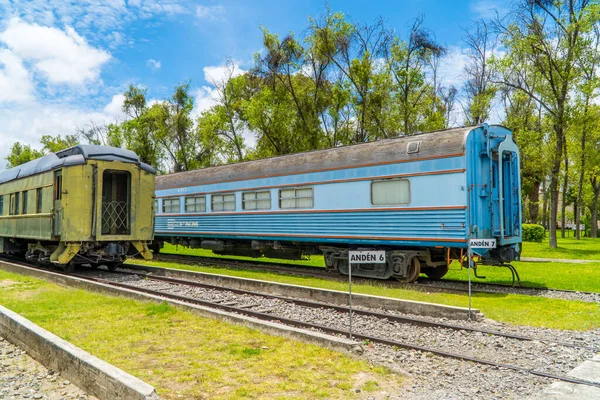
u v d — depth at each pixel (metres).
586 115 21.80
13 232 15.46
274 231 14.79
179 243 19.89
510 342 6.48
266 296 9.79
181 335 6.61
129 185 13.41
